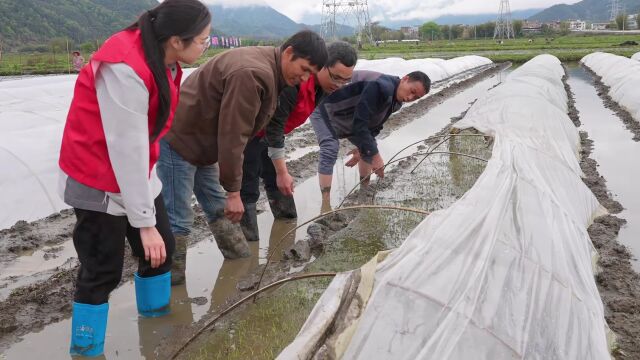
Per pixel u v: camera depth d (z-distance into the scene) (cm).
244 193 516
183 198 420
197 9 275
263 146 510
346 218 590
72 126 281
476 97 1678
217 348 351
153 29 275
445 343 227
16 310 399
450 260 276
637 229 564
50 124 793
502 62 3180
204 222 587
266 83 363
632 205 643
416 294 248
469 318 241
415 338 230
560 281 303
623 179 754
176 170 408
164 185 412
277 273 462
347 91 575
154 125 289
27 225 567
